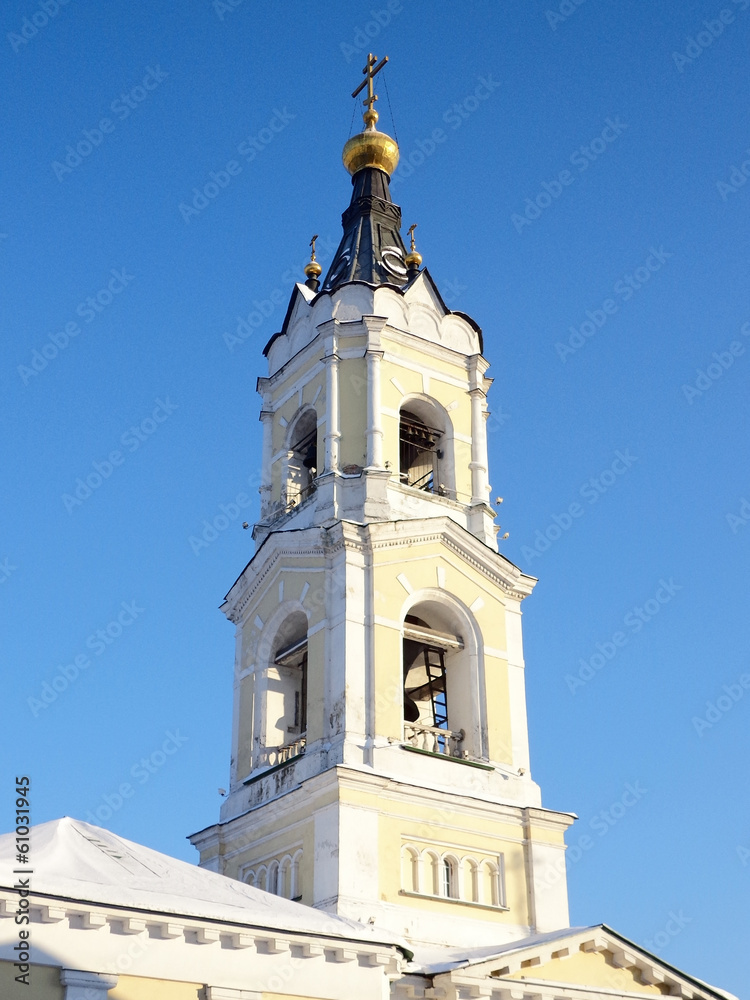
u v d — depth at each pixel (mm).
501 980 31078
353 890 34219
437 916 35438
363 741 36812
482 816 37812
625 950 33125
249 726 40906
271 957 26766
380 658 38125
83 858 27344
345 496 41094
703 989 33500
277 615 41094
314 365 44094
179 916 25656
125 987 24906
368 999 27625
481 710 39844
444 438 44219
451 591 40875
